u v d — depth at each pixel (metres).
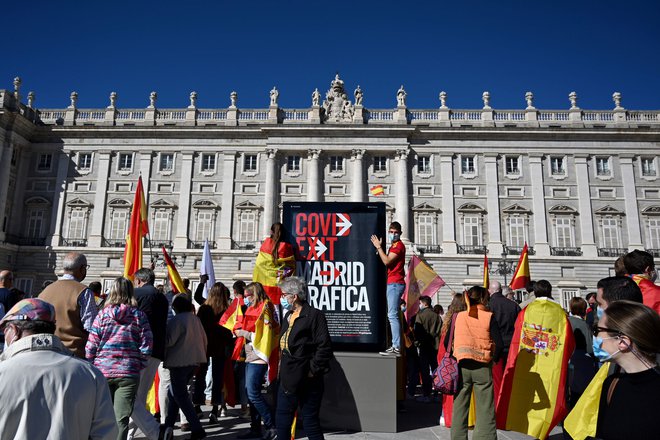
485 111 44.06
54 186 43.47
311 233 9.35
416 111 44.56
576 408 4.29
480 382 7.03
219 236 41.88
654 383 3.22
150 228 42.28
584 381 7.68
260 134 43.53
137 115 44.94
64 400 3.37
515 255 41.12
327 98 44.81
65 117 44.53
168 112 44.78
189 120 44.03
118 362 6.31
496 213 42.03
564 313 8.25
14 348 3.51
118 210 42.78
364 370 8.60
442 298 40.25
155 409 10.07
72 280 6.95
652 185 42.41
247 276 40.53
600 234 41.62
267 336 8.04
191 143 43.81
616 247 41.28
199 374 9.90
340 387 8.62
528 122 43.69
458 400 7.12
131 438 7.81
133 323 6.55
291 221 9.45
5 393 3.24
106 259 41.38
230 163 43.31
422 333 11.95
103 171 43.41
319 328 6.51
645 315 3.35
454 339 7.25
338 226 9.34
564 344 8.07
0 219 40.31
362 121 43.44
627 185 42.28
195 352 7.86
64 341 6.60
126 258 11.99
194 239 42.03
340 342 8.95
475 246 41.56
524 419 8.10
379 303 9.03
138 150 43.81
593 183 42.53
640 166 42.78
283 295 6.97
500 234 41.75
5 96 41.03
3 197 40.62
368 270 9.14
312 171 42.56
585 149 43.06
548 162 43.16
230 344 10.09
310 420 6.43
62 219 42.53
